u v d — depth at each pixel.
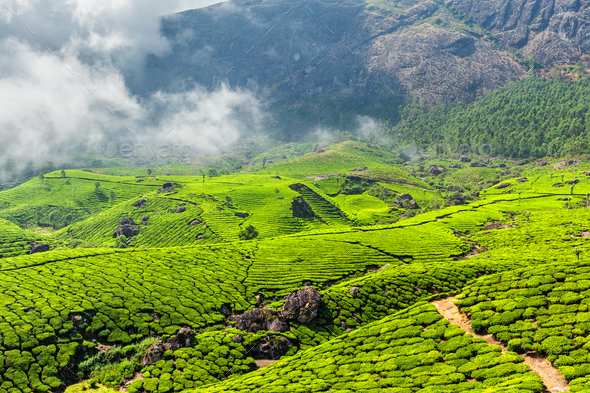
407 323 58.91
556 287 53.22
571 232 122.38
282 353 65.50
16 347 63.72
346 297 79.31
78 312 74.19
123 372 62.59
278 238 140.38
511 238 126.94
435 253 117.62
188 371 59.94
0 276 89.25
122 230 184.38
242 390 50.66
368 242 130.00
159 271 99.50
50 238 174.12
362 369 50.34
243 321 73.56
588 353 39.59
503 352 45.72
